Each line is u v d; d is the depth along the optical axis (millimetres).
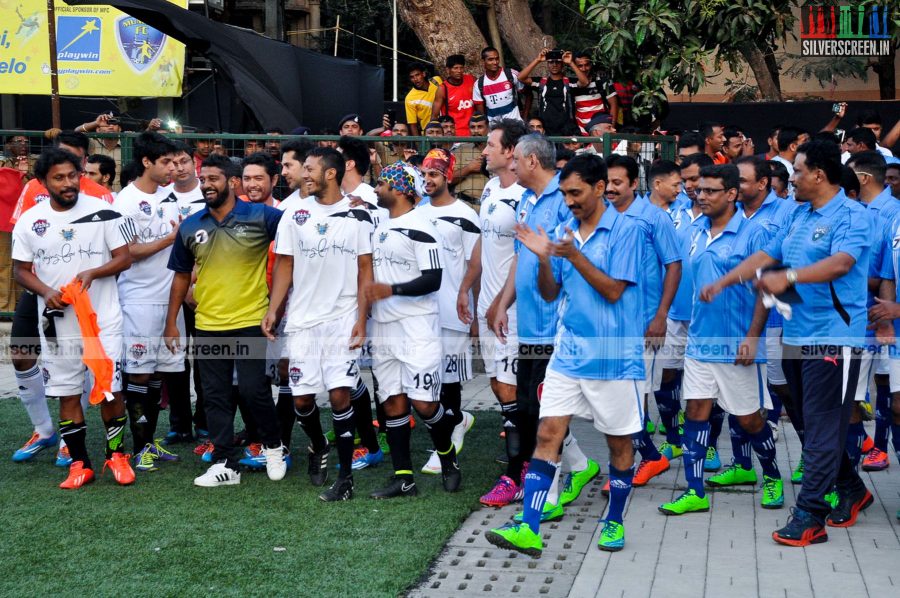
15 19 13562
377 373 6027
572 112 10531
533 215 5742
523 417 5824
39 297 6281
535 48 12875
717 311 5664
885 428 6598
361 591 4527
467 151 9523
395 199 5926
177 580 4680
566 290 4930
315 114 11891
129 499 6023
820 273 4906
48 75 13609
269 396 6383
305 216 6016
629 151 8992
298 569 4812
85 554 5043
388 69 24094
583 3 10281
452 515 5672
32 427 7859
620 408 4898
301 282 6027
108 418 6383
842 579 4676
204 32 10852
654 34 9883
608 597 4480
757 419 5707
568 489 6004
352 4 23516
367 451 6820
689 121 12234
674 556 5023
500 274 6496
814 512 5172
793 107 11680
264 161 6609
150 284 6758
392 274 5918
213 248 6168
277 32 15594
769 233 5711
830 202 5125
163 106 15031
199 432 7598
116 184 10109
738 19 9695
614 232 4832
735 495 6133
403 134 10594
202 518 5637
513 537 4730
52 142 10227
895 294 5816
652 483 6418
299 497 6070
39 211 6207
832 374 5105
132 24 13562
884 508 5836
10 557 5004
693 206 6992
